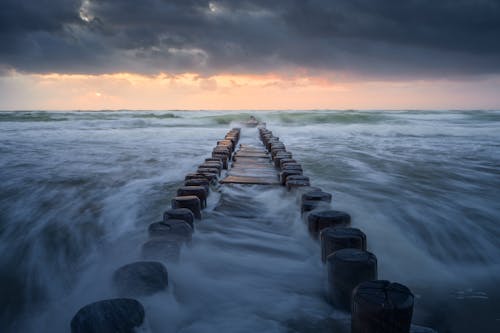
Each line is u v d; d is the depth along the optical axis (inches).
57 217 235.3
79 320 83.9
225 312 117.8
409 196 288.2
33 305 135.0
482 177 369.1
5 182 340.8
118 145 655.8
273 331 107.6
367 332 84.0
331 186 324.5
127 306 87.7
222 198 251.1
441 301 134.3
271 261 156.6
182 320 113.0
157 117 1705.2
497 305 131.6
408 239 194.4
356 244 128.5
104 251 179.5
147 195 291.0
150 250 131.2
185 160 479.2
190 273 138.9
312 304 121.1
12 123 1322.6
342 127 1157.7
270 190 274.4
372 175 377.4
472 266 166.1
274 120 1481.3
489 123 1368.1
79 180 349.7
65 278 155.2
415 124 1331.2
